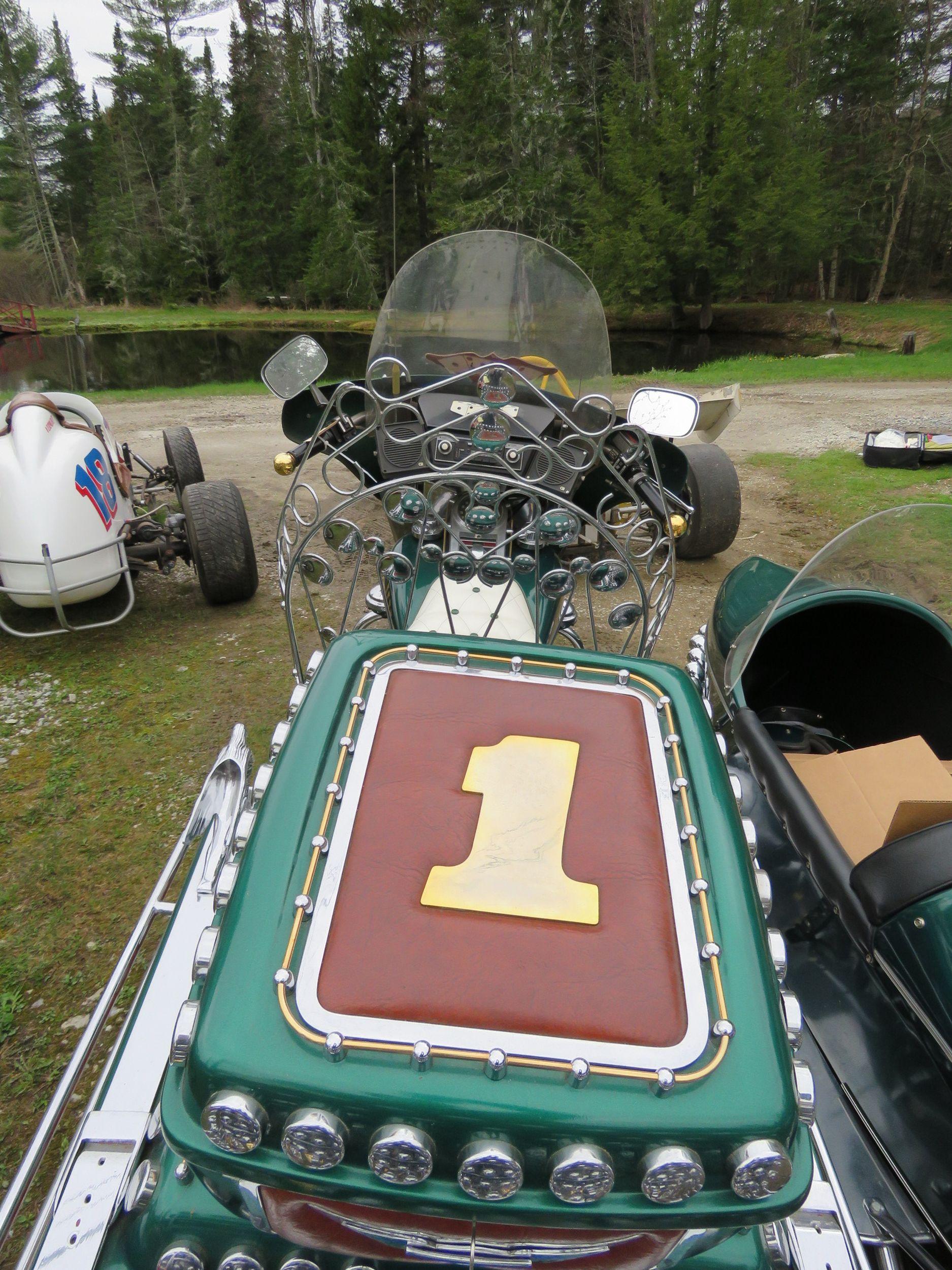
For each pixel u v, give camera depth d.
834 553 2.74
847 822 2.33
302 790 1.52
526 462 2.92
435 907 1.36
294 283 53.31
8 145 59.38
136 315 50.25
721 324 38.97
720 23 33.69
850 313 34.94
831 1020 2.03
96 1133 1.59
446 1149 1.17
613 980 1.28
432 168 47.12
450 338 3.48
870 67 39.19
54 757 3.81
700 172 34.53
